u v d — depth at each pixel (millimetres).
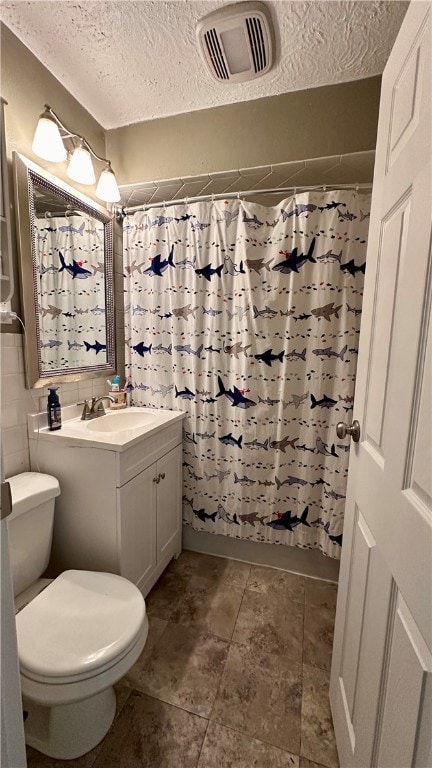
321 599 1496
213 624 1344
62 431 1286
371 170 1403
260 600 1479
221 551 1788
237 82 1306
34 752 917
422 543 496
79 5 1011
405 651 526
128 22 1067
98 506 1216
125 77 1295
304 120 1371
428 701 451
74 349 1473
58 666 766
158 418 1528
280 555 1688
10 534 1009
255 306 1498
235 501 1658
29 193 1179
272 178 1483
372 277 839
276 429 1560
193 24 1070
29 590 1085
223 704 1042
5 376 1159
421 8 594
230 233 1511
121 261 1757
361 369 888
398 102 708
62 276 1377
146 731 966
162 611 1402
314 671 1155
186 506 1787
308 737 958
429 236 526
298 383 1513
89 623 884
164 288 1661
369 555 742
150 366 1732
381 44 1124
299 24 1058
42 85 1229
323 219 1390
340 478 1473
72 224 1416
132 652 851
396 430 623
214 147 1488
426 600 476
